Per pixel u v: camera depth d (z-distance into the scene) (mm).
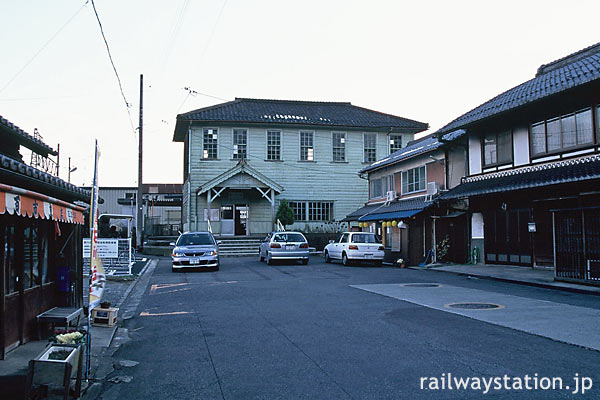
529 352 6293
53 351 4980
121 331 8359
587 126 14141
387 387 5035
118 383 5465
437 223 21266
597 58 15539
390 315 9125
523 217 17078
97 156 5887
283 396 4840
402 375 5426
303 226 32781
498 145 18047
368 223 27031
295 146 33031
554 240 13391
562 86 13977
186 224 32219
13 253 6711
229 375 5598
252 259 26109
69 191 7387
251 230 31625
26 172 5617
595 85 13320
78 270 8930
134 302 11828
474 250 19547
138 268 19859
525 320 8367
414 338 7188
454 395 4770
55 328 7766
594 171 12391
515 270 16484
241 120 31500
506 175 17203
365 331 7746
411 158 24375
